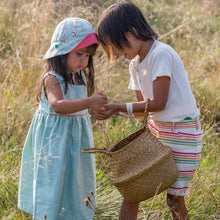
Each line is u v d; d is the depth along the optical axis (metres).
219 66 7.14
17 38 7.13
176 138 3.66
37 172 3.80
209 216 4.14
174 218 3.93
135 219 3.89
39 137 3.86
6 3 9.23
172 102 3.64
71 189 3.90
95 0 7.09
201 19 8.23
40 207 3.78
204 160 5.09
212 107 6.63
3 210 4.09
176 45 7.56
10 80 6.38
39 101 4.05
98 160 5.36
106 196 4.53
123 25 3.52
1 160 4.75
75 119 3.87
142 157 3.40
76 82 3.96
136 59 3.86
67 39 3.70
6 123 5.53
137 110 3.55
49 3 7.34
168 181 3.46
